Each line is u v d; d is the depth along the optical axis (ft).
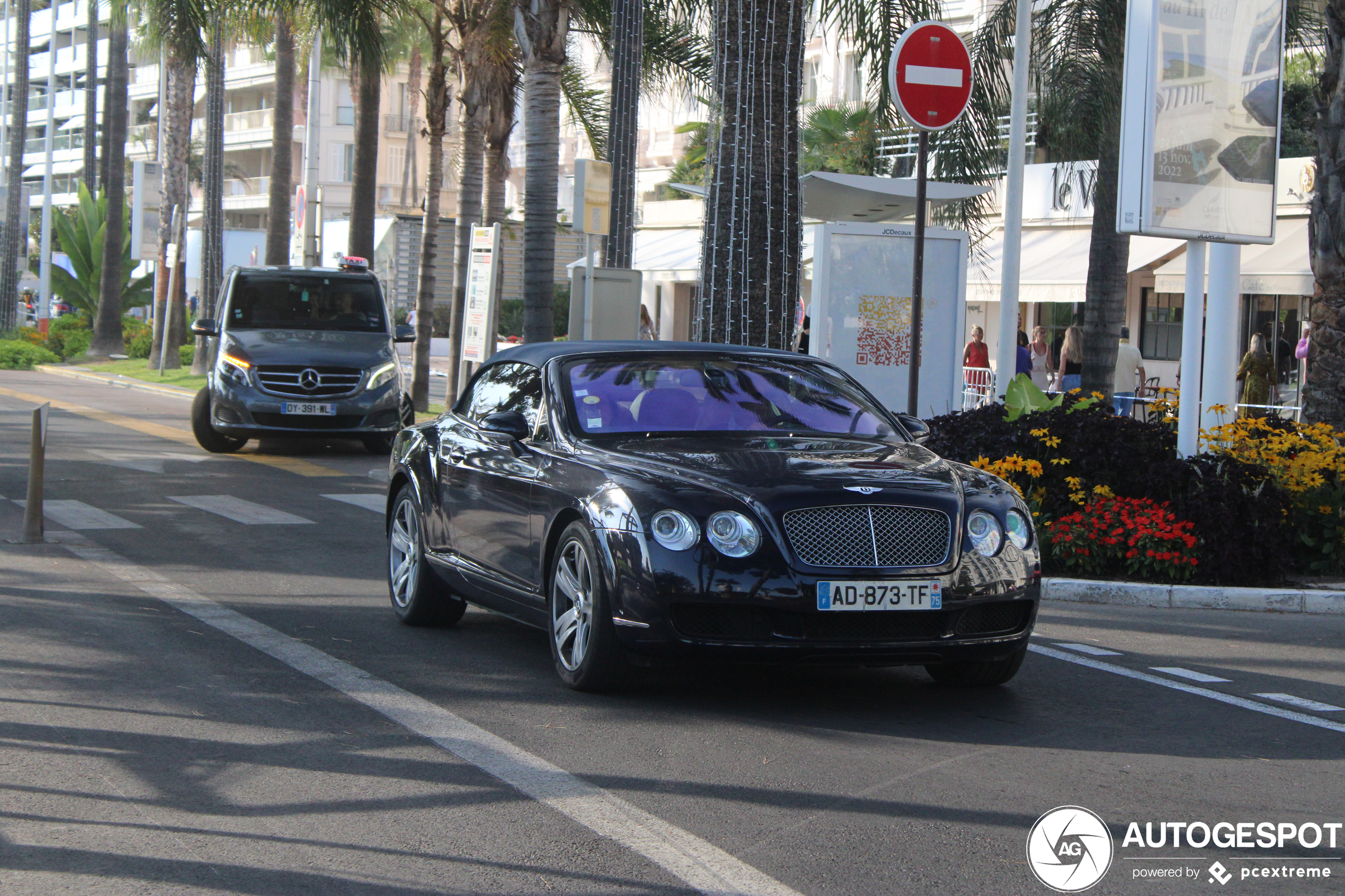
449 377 87.56
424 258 94.94
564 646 24.97
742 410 27.37
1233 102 40.57
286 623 30.40
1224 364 42.80
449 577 29.17
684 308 156.25
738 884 15.76
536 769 20.06
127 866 15.99
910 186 57.77
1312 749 22.22
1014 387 42.19
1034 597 24.17
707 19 74.43
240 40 107.96
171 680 24.86
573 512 24.59
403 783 19.26
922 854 16.92
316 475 60.59
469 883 15.66
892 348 56.75
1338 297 42.63
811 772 20.21
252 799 18.45
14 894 15.10
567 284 184.14
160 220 128.67
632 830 17.52
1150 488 38.29
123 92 157.69
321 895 15.28
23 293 260.21
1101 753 21.67
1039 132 79.56
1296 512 38.73
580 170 59.00
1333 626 33.76
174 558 38.40
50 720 22.06
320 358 67.00
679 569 22.66
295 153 288.30
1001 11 73.10
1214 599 35.65
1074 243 100.83
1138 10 39.24
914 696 25.20
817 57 153.38
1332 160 42.57
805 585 22.50
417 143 297.33
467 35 86.84
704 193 47.62
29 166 379.35
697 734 22.15
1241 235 41.11
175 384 114.42
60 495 50.88
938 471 24.95
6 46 261.24
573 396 27.22
